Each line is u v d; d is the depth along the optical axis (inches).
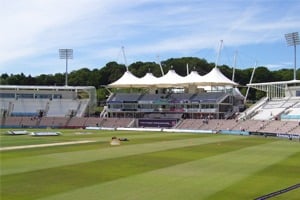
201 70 7529.5
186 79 4638.3
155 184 1057.5
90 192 951.0
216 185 1056.8
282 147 2235.5
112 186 1023.6
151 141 2578.7
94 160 1528.1
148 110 4771.2
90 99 5103.3
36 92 5012.3
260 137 3154.5
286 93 4446.4
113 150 1919.3
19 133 3134.8
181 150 1973.4
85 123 4613.7
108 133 3462.1
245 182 1108.5
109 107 4923.7
